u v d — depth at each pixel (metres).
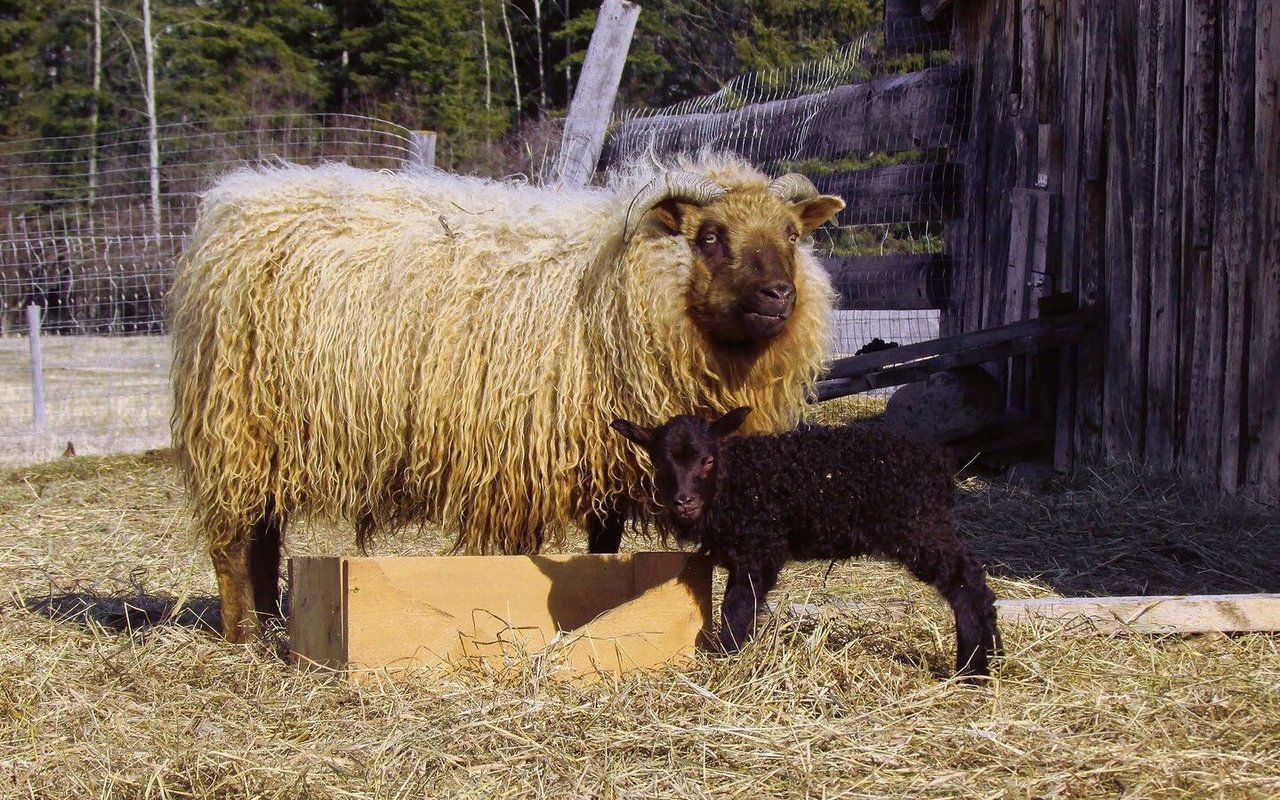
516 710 4.48
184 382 5.99
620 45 11.91
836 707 4.50
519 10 42.66
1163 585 6.76
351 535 8.08
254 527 5.92
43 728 4.57
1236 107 8.11
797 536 4.94
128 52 39.44
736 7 35.72
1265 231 7.88
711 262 5.56
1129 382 9.37
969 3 12.35
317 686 4.84
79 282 15.38
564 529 5.83
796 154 13.42
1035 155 10.87
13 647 5.59
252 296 5.77
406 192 6.10
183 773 4.07
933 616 5.60
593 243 5.78
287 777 4.01
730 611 4.93
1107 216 9.63
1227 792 3.75
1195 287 8.59
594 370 5.66
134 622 6.34
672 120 14.43
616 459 5.65
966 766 3.99
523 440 5.62
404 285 5.70
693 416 5.03
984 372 10.45
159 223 15.54
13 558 7.96
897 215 12.66
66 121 36.72
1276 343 7.78
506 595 5.07
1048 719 4.36
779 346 5.82
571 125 11.98
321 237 5.87
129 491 10.45
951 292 12.53
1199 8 8.43
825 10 32.72
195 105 37.50
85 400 15.02
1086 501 8.61
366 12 41.28
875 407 13.04
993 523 8.30
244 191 6.00
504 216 5.95
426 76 38.28
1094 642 5.26
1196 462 8.61
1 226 19.42
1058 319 9.72
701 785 3.86
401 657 4.91
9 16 40.50
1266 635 5.38
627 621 4.96
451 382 5.63
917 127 12.43
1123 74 9.40
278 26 41.03
